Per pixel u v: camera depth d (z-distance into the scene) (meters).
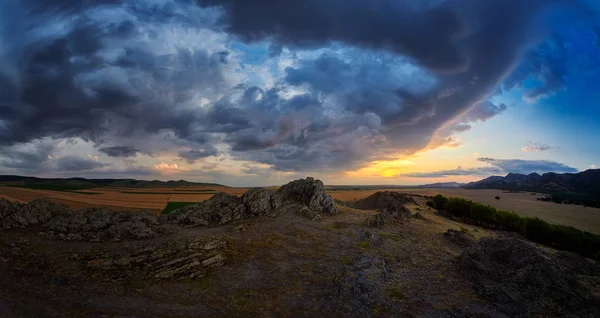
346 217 48.22
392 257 33.41
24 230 35.38
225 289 26.14
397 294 25.45
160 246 33.19
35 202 39.56
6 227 35.50
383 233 41.44
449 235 42.38
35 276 25.84
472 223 66.50
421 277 28.92
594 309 22.36
